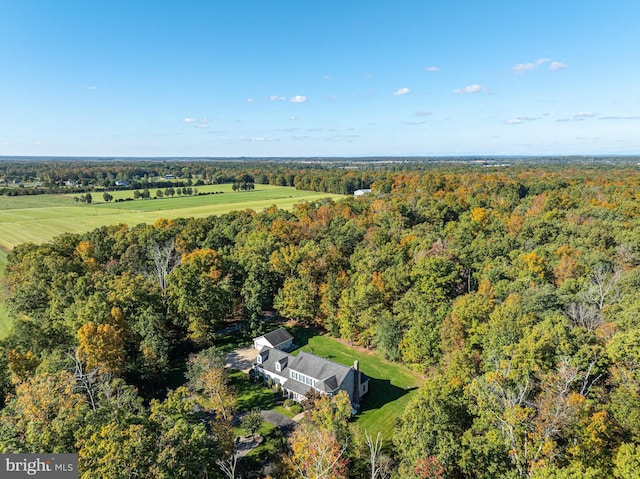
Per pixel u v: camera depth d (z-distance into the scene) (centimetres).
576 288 5228
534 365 3441
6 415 2819
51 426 2592
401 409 4462
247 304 6331
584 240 7050
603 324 4103
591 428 2622
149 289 5728
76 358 3644
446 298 5894
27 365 3878
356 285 6141
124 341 4716
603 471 2473
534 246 7225
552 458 2523
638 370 3150
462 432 3012
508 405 2866
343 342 6238
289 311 6588
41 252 7006
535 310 4581
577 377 3095
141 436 2467
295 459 3091
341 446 3312
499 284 5512
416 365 4975
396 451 3509
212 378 4066
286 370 4947
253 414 3959
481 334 4506
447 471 2647
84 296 5412
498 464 2622
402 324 5438
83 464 2356
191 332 5784
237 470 3447
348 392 4506
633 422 2714
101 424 2620
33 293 5681
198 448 2655
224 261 7288
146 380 4519
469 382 3672
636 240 6588
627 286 4931
